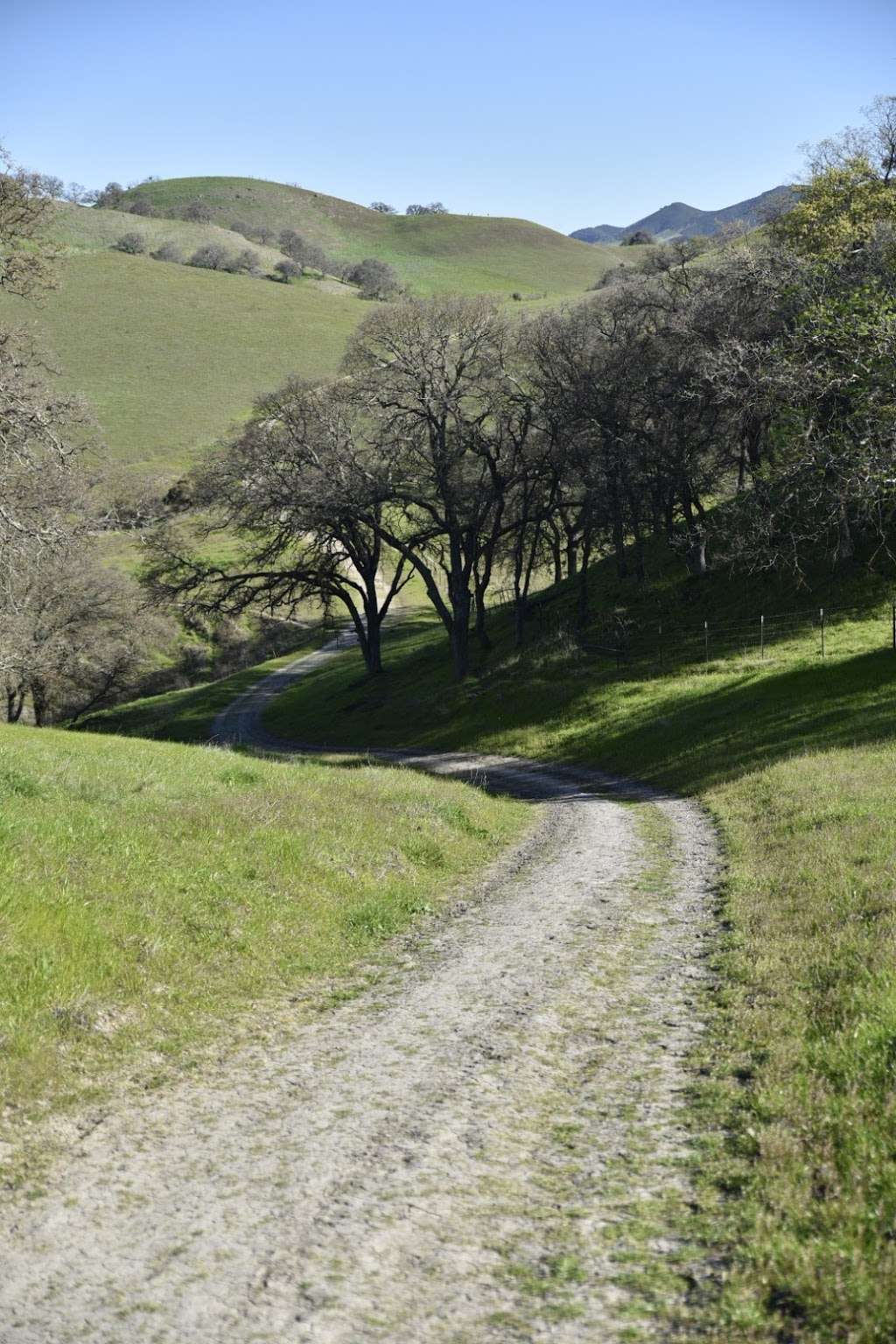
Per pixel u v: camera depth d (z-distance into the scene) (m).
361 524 58.12
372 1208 5.98
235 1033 9.15
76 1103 7.50
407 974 11.12
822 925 10.96
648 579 55.88
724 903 13.50
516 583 54.75
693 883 15.11
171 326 154.38
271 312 163.75
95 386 134.75
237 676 82.38
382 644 81.12
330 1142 6.91
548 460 50.06
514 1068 8.16
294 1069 8.34
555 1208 5.91
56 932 9.88
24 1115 7.23
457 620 52.81
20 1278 5.32
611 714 39.78
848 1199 5.43
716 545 53.34
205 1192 6.23
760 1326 4.63
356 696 59.97
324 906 13.06
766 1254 5.12
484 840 19.70
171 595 55.34
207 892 12.24
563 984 10.42
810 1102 6.72
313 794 19.39
